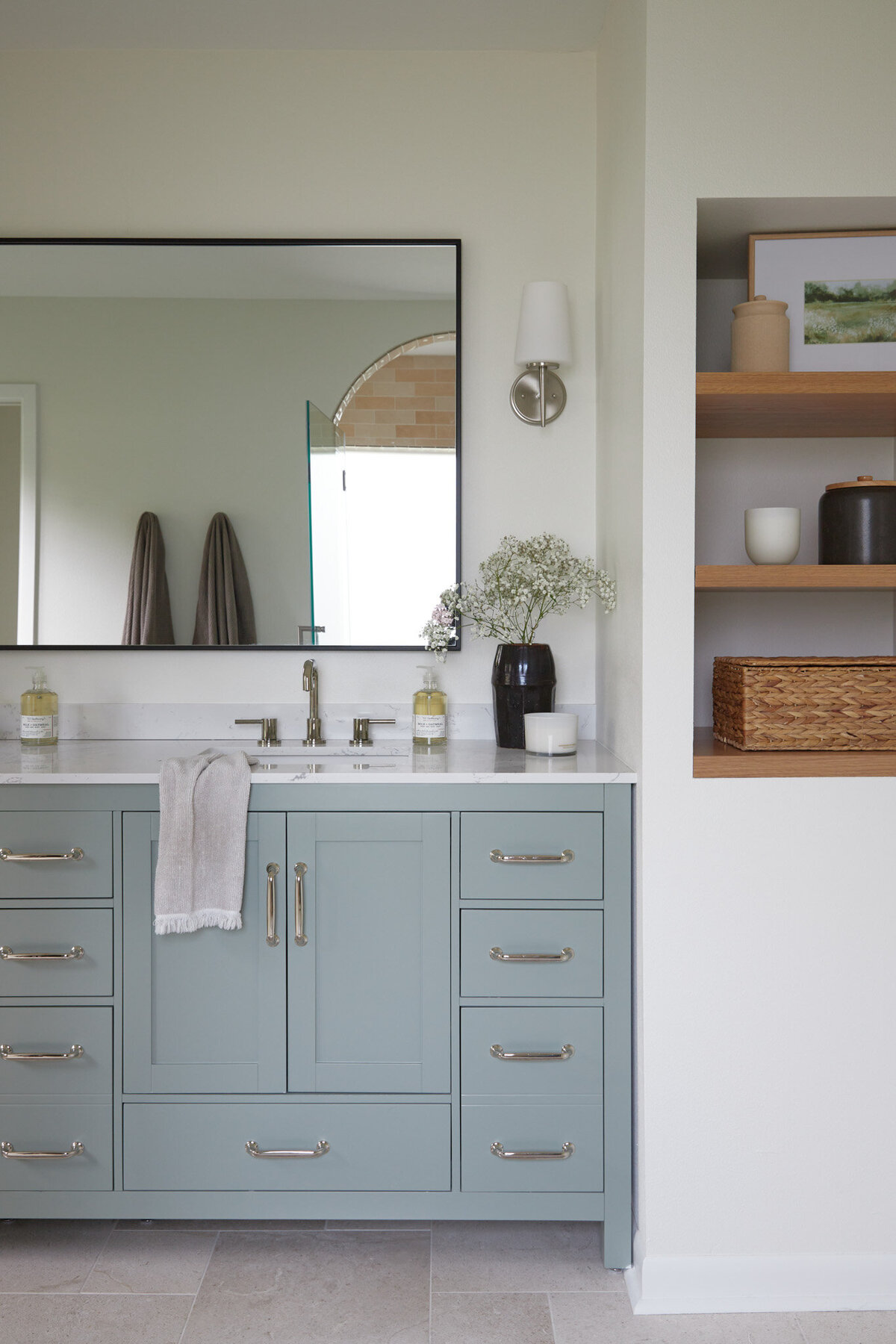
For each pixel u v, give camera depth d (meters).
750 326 1.94
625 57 2.04
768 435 2.28
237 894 1.91
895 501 1.95
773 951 1.87
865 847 1.87
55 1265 1.98
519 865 1.94
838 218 1.92
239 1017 1.96
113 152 2.42
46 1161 1.97
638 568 1.89
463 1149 1.96
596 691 2.47
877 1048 1.88
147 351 2.42
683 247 1.82
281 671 2.48
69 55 2.42
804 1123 1.88
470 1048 1.95
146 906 1.95
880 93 1.81
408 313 2.43
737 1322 1.83
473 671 2.49
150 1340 1.75
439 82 2.44
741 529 2.33
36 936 1.95
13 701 2.47
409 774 1.92
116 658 2.47
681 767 1.86
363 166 2.44
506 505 2.47
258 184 2.43
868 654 2.35
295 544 2.44
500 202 2.45
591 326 2.45
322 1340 1.76
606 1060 1.95
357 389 2.43
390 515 2.45
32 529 2.44
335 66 2.43
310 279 2.42
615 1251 1.96
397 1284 1.92
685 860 1.86
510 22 2.30
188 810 1.90
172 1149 1.96
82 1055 1.96
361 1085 1.96
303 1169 1.96
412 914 1.95
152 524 2.44
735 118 1.81
